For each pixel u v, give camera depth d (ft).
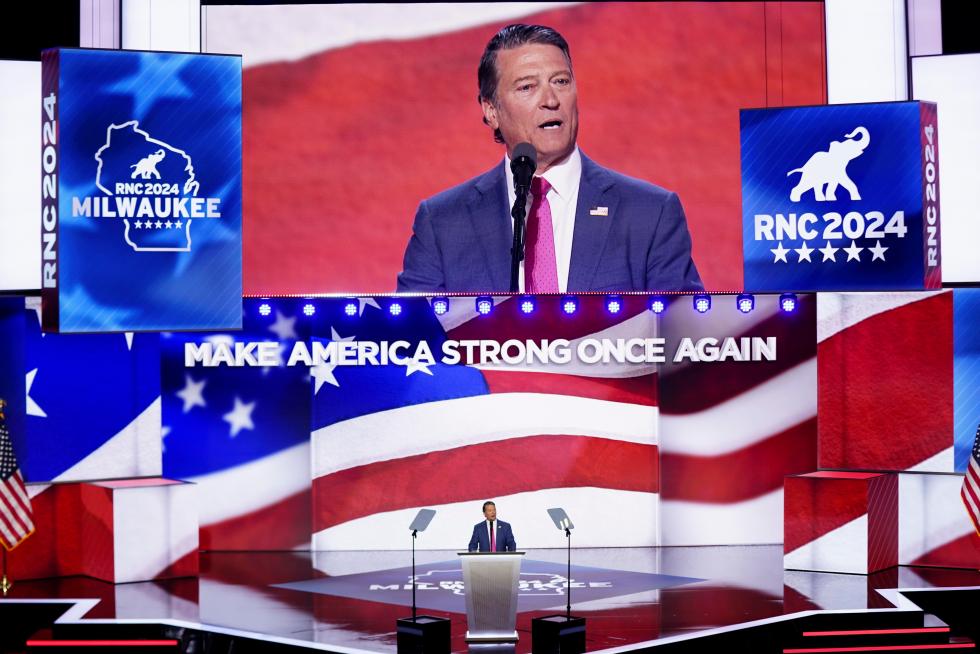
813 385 153.07
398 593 123.34
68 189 125.18
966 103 151.33
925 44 153.17
